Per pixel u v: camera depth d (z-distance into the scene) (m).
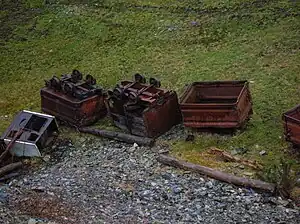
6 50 21.72
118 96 14.42
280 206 10.64
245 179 11.46
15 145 13.77
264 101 15.33
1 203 11.22
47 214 10.66
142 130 14.07
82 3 24.36
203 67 18.17
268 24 20.05
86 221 10.30
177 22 21.52
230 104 13.26
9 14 24.41
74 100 14.96
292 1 21.16
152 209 10.78
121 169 12.76
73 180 12.38
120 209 10.83
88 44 21.27
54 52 21.12
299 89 15.73
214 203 10.91
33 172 13.15
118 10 23.22
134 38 21.06
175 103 14.70
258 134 13.66
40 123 14.38
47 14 23.98
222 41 19.70
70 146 14.34
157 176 12.23
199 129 14.12
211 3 22.34
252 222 10.15
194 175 12.12
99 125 15.32
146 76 18.23
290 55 17.81
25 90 18.61
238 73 17.34
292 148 12.84
